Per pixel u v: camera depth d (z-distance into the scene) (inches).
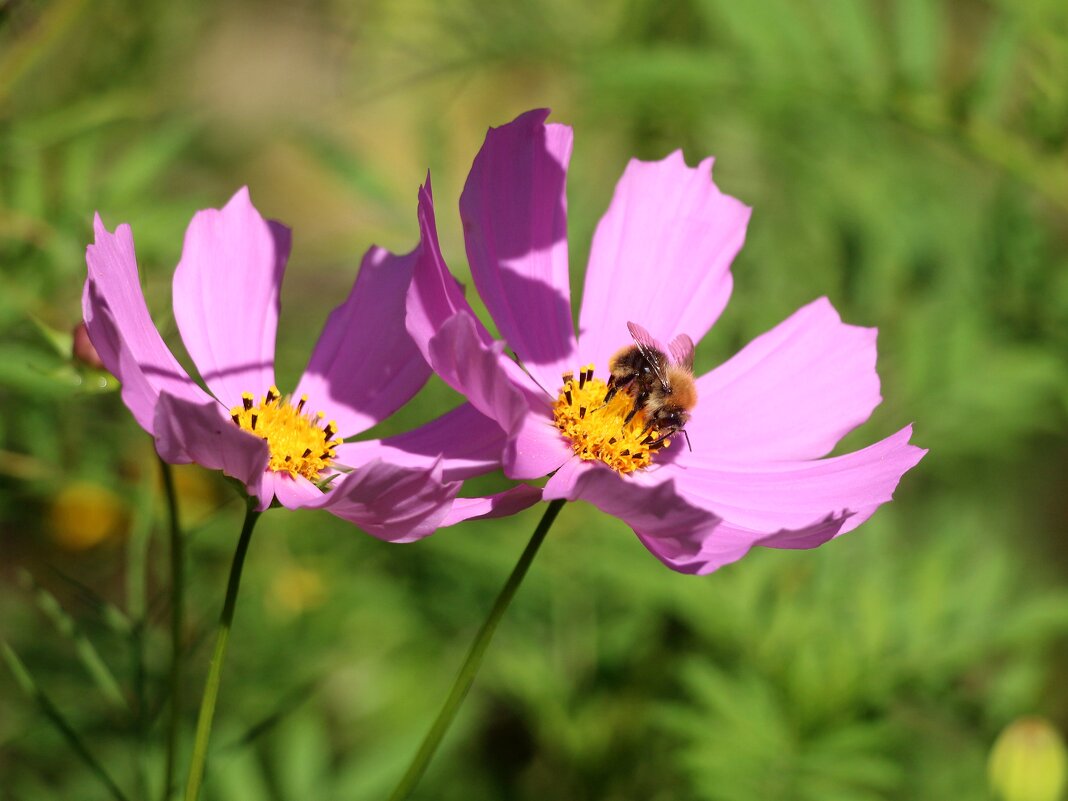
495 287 15.0
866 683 18.2
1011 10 19.7
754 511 14.8
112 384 15.1
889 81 19.5
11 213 17.9
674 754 19.1
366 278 15.1
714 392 15.4
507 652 20.1
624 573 19.0
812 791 17.6
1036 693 19.6
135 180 18.4
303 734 18.3
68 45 20.2
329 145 20.0
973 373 20.0
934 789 19.4
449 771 20.0
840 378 15.3
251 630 20.0
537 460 14.9
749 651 18.6
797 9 19.6
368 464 13.4
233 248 14.8
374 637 20.3
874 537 19.5
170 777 14.7
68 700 19.1
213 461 13.5
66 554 20.3
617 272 15.7
